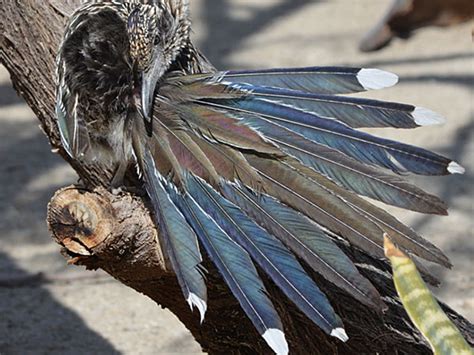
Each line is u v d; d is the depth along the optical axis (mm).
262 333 1561
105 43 1747
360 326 1710
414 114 1629
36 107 1826
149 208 1670
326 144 1636
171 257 1600
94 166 1758
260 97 1678
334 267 1585
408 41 4094
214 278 1687
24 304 2539
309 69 1685
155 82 1726
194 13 4555
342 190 1614
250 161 1649
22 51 1809
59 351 2398
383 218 1601
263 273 1668
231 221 1622
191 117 1697
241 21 4473
